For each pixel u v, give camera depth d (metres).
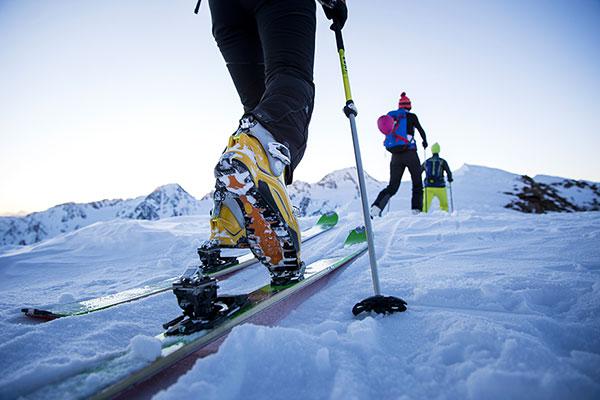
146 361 0.88
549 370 0.75
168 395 0.71
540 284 1.41
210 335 1.04
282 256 1.52
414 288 1.56
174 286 1.10
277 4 1.67
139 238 4.50
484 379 0.73
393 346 1.01
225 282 2.24
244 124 1.47
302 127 1.70
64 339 1.23
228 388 0.78
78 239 4.77
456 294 1.39
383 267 2.13
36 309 1.58
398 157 6.89
